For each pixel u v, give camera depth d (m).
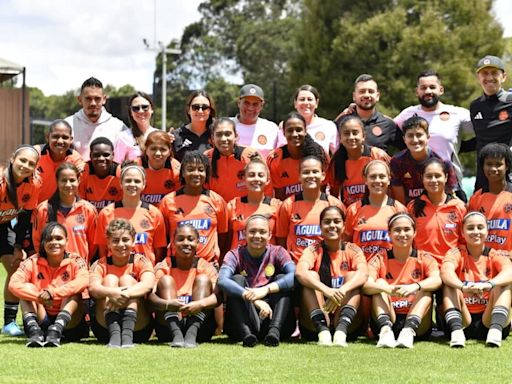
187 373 5.70
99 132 9.00
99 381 5.45
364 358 6.30
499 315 6.99
